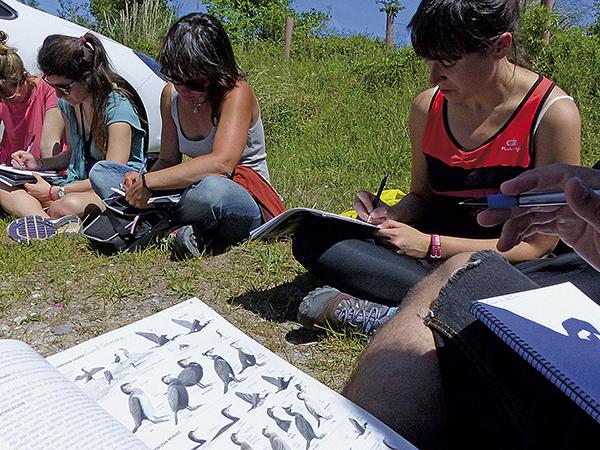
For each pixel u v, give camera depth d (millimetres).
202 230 2830
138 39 8328
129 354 1016
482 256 1195
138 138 3393
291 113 5438
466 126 2045
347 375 1947
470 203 1407
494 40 1781
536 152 1954
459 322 1032
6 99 3549
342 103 5625
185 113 2934
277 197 3037
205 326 1094
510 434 915
